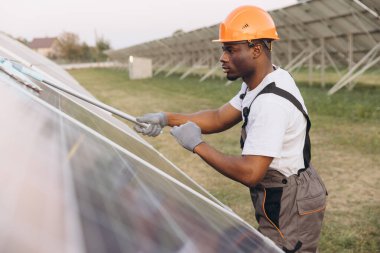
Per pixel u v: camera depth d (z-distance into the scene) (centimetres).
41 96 135
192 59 2805
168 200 93
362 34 1228
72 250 52
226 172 144
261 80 152
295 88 154
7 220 51
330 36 1380
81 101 218
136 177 96
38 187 62
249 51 149
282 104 143
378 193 433
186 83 2028
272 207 158
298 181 156
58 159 77
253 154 141
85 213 62
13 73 136
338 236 341
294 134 150
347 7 1116
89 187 73
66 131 99
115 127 193
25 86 135
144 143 207
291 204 157
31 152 73
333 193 437
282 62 1962
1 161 64
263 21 149
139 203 80
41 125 92
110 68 5241
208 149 145
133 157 120
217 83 1881
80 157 86
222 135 730
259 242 108
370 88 1338
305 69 2778
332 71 2483
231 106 192
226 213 127
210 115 196
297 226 159
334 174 496
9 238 48
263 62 151
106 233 60
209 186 473
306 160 159
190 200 111
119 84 2256
